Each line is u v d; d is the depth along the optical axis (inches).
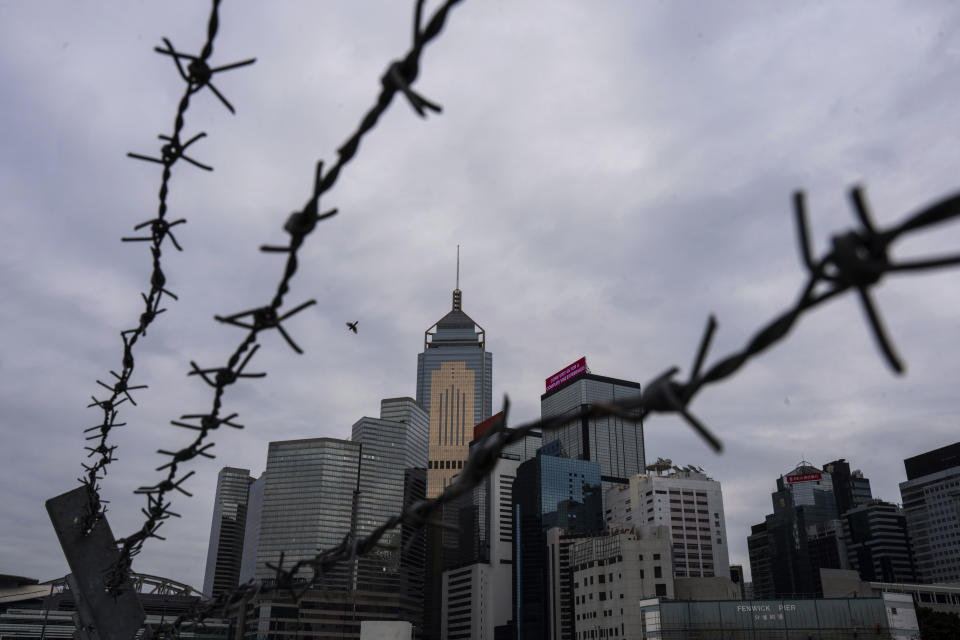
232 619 148.4
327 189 90.4
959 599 4092.0
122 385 183.2
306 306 102.4
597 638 4217.5
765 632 3107.8
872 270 43.1
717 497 6560.0
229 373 118.5
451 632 7839.6
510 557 7849.4
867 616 3056.1
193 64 112.2
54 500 237.5
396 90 76.8
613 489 7263.8
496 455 92.2
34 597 5629.9
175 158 132.6
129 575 229.1
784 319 53.6
